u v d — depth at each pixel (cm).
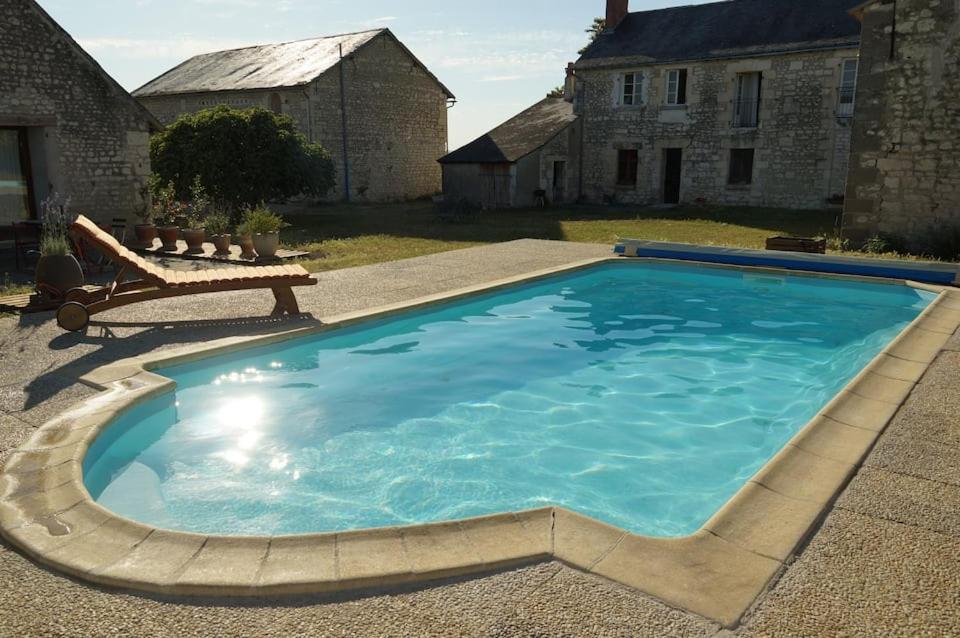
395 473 428
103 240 655
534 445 480
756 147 2192
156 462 430
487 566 262
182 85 2850
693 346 724
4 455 367
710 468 449
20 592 252
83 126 1296
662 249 1125
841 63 1998
